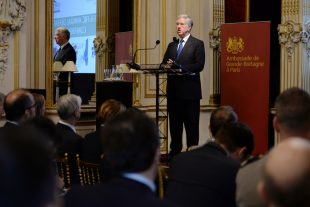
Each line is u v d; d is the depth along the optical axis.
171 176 2.72
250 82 7.69
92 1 7.15
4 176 0.92
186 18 6.08
